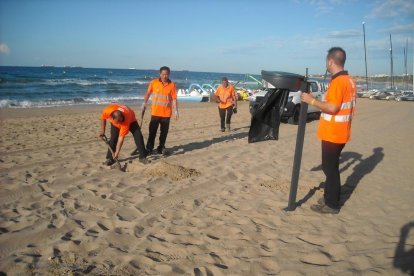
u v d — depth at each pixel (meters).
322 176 6.43
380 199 5.30
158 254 3.50
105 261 3.33
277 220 4.41
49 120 14.03
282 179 6.18
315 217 4.53
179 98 28.89
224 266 3.32
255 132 5.02
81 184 5.53
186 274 3.17
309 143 9.70
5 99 25.36
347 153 8.55
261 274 3.20
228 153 8.12
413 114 20.47
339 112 4.23
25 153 7.62
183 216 4.46
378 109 23.95
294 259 3.46
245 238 3.89
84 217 4.32
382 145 9.75
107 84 45.38
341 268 3.29
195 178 6.05
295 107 13.63
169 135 10.62
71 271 3.09
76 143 9.12
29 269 3.13
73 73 86.06
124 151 8.00
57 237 3.78
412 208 4.93
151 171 6.19
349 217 4.56
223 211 4.65
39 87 36.78
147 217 4.38
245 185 5.80
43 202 4.75
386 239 3.92
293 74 4.40
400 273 3.18
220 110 11.49
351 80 4.23
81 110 19.11
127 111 6.48
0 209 4.46
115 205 4.73
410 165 7.49
